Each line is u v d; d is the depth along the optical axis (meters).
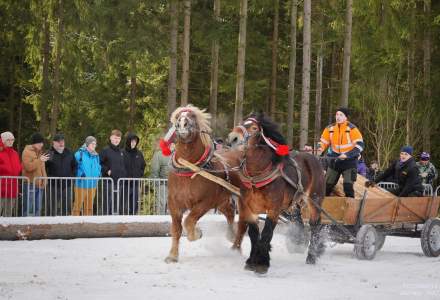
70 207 13.41
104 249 11.20
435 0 26.22
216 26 22.80
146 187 14.27
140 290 7.60
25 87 29.50
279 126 9.16
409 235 12.17
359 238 10.78
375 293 7.80
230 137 9.02
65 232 12.50
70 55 23.69
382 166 24.80
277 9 28.09
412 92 25.19
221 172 9.90
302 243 11.37
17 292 7.39
